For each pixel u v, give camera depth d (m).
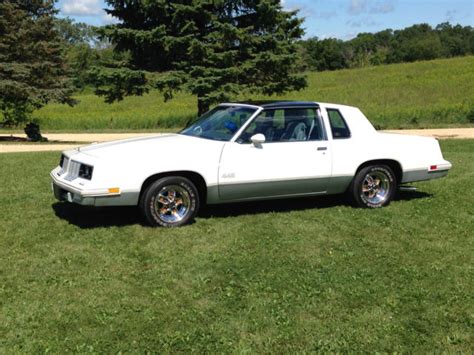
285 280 4.88
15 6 23.89
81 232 6.15
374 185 7.49
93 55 66.62
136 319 4.10
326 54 95.62
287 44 21.20
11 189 8.38
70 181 6.22
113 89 21.27
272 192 6.86
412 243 5.93
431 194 8.32
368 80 53.50
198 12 20.27
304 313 4.24
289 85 22.45
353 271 5.11
